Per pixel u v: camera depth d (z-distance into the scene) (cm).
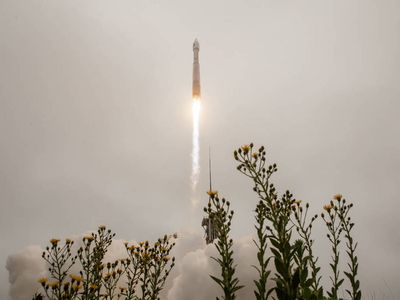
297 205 810
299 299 479
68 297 671
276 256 463
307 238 768
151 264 1028
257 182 577
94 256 1004
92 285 912
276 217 540
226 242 657
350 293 718
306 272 509
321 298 572
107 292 1000
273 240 480
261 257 611
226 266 636
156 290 991
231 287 615
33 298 532
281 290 421
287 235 502
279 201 636
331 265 778
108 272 1034
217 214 681
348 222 795
